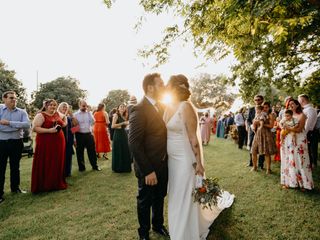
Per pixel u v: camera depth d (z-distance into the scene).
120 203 4.29
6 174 6.75
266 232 3.14
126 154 6.45
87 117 6.73
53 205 4.32
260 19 2.50
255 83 5.62
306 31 3.51
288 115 4.70
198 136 2.89
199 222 2.99
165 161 2.86
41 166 5.04
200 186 2.79
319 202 4.04
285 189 4.72
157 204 3.14
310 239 2.96
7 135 4.86
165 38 5.62
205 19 4.48
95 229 3.38
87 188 5.22
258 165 6.66
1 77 35.25
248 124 7.87
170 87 2.88
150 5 5.05
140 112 2.74
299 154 4.60
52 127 5.11
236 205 3.99
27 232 3.36
